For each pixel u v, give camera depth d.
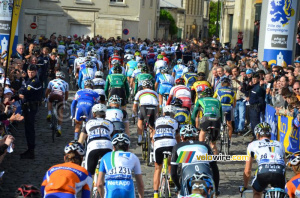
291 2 49.00
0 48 56.28
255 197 19.36
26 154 29.72
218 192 18.36
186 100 32.94
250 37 106.19
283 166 18.70
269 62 49.88
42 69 43.31
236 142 36.00
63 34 132.25
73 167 15.55
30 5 128.75
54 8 130.88
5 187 24.47
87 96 30.50
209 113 28.23
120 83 36.25
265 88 34.75
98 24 134.75
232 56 66.12
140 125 29.80
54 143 33.81
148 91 29.80
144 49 84.69
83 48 82.38
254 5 105.19
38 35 130.25
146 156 29.84
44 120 40.97
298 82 31.05
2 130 23.72
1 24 55.91
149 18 148.25
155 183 22.58
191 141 18.83
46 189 14.98
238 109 37.72
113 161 17.48
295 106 28.48
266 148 19.02
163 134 22.62
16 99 29.00
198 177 15.06
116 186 17.06
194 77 41.22
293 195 16.72
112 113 25.80
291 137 28.97
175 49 94.50
